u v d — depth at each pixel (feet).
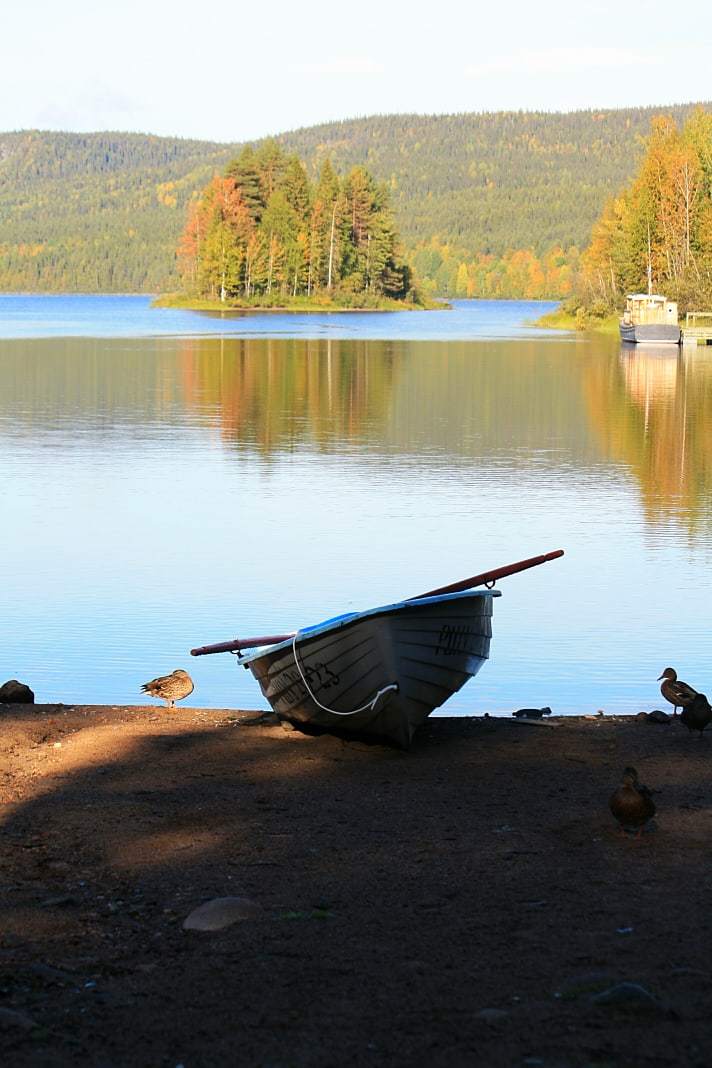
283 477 86.74
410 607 32.09
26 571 58.65
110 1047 16.98
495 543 65.46
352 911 21.79
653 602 53.67
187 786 29.55
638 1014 17.60
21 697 38.96
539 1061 16.35
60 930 21.17
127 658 45.44
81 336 279.08
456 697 41.06
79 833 26.20
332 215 551.18
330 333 315.17
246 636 48.08
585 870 23.75
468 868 23.93
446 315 520.83
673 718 36.52
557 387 160.35
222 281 536.01
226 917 21.39
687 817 26.99
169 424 117.39
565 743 33.60
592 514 74.02
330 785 29.71
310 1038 17.12
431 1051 16.70
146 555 62.13
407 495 79.92
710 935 20.51
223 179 549.95
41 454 96.73
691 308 345.31
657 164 387.55
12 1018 17.56
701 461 96.53
